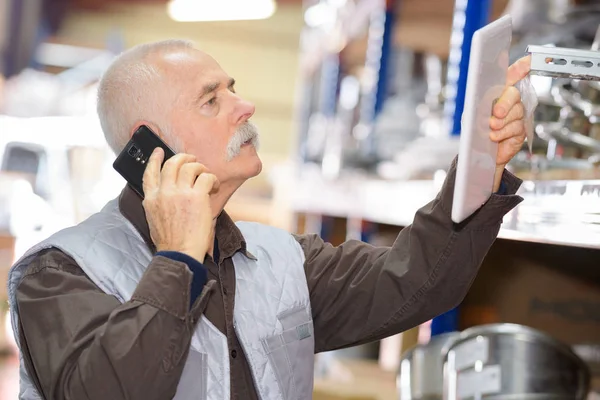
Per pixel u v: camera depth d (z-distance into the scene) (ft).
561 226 4.75
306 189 15.10
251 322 5.37
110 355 4.44
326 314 5.87
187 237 4.85
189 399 4.99
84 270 5.02
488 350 6.53
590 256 8.25
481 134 4.19
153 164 5.19
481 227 5.10
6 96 31.17
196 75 5.55
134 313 4.55
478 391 6.53
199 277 4.79
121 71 5.64
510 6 7.99
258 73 45.11
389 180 9.50
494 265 8.89
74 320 4.70
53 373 4.60
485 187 4.48
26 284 4.99
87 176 29.25
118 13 43.39
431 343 7.95
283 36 45.06
